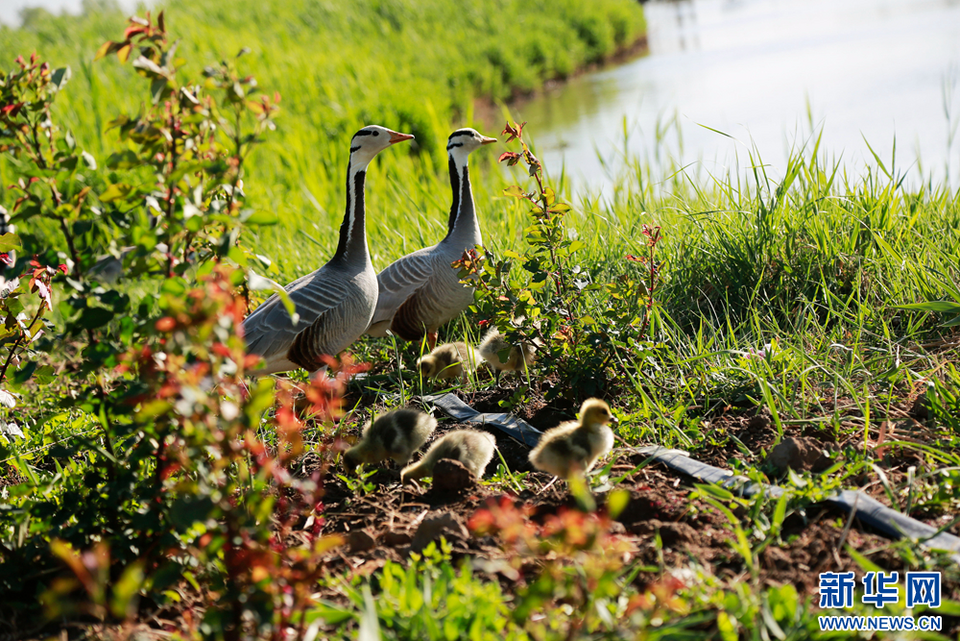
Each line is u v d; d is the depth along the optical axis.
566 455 4.49
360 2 37.88
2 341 4.82
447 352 6.71
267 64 23.94
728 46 32.25
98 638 3.61
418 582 3.77
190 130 3.71
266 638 3.19
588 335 5.67
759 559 3.79
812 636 3.20
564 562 3.53
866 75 19.27
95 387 3.83
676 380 5.75
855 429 4.93
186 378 3.01
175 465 3.69
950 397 4.90
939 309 5.48
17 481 5.33
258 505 3.48
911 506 4.08
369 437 5.08
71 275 3.72
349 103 19.80
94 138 15.28
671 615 3.34
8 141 3.86
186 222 3.43
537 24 35.75
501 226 9.22
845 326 6.30
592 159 15.97
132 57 3.63
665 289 7.22
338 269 6.76
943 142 12.54
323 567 3.97
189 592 3.88
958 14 26.72
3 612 3.86
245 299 4.52
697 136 16.23
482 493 4.68
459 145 7.54
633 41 40.62
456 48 31.23
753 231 7.41
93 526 3.91
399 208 10.97
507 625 3.31
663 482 4.57
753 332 6.43
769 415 5.21
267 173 15.10
